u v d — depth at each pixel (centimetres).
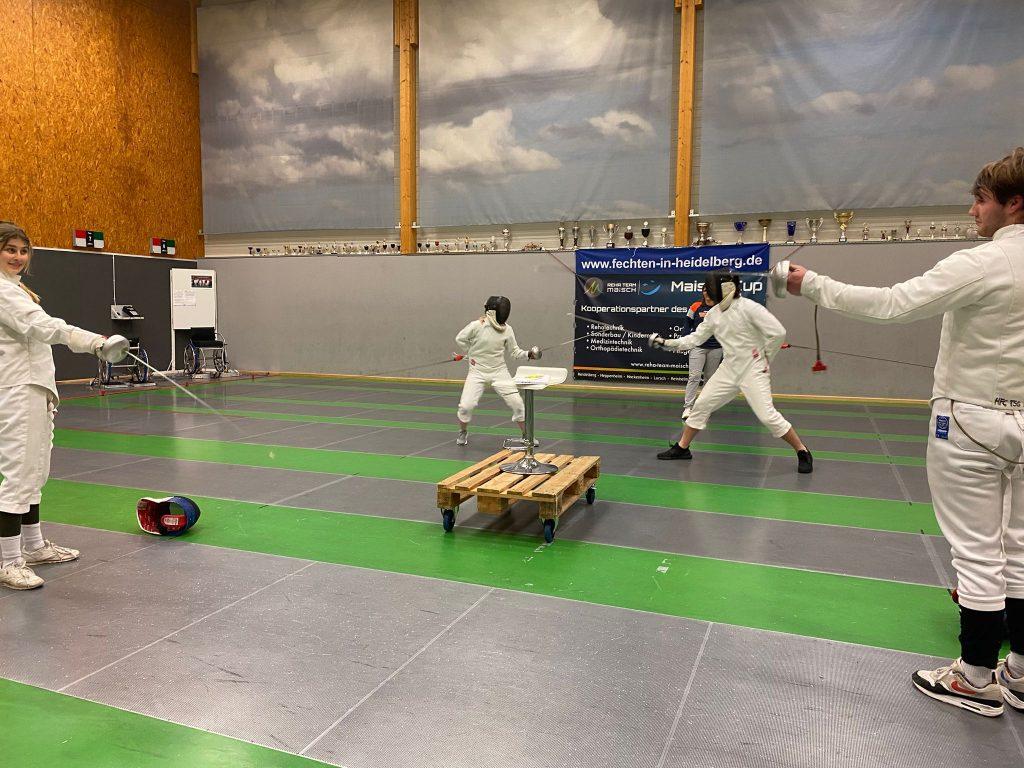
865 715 253
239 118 1611
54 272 1332
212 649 302
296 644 307
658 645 308
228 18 1593
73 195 1373
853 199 1185
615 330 1323
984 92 1105
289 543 443
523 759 227
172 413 1002
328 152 1543
